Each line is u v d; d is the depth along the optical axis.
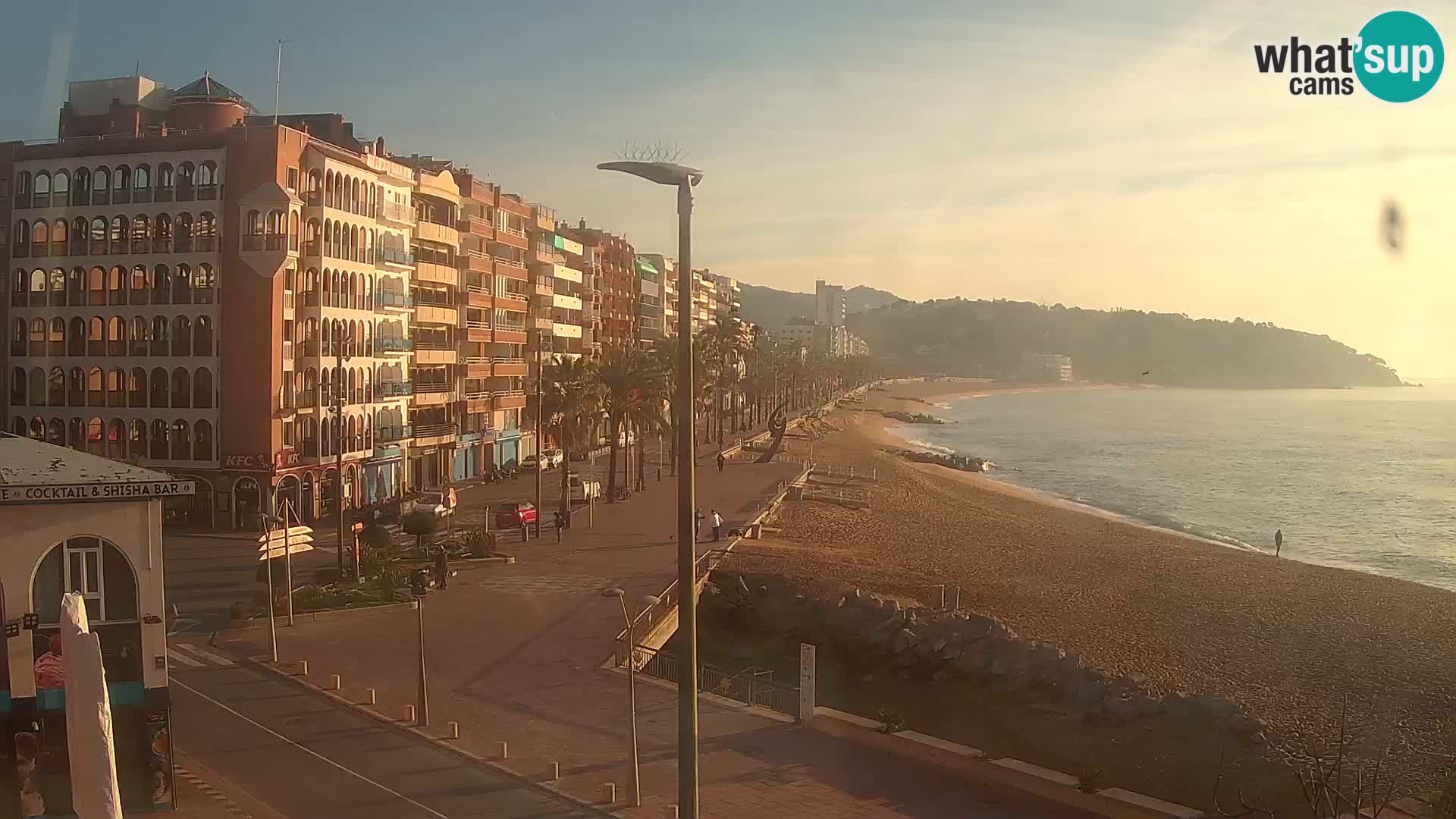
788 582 61.12
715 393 159.00
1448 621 60.69
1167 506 125.06
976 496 120.19
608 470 115.06
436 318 96.69
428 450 96.94
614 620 47.19
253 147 73.19
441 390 98.00
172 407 74.19
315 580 53.91
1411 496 135.38
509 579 56.31
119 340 75.44
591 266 144.38
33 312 76.88
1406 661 52.00
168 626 45.91
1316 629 58.16
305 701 35.94
